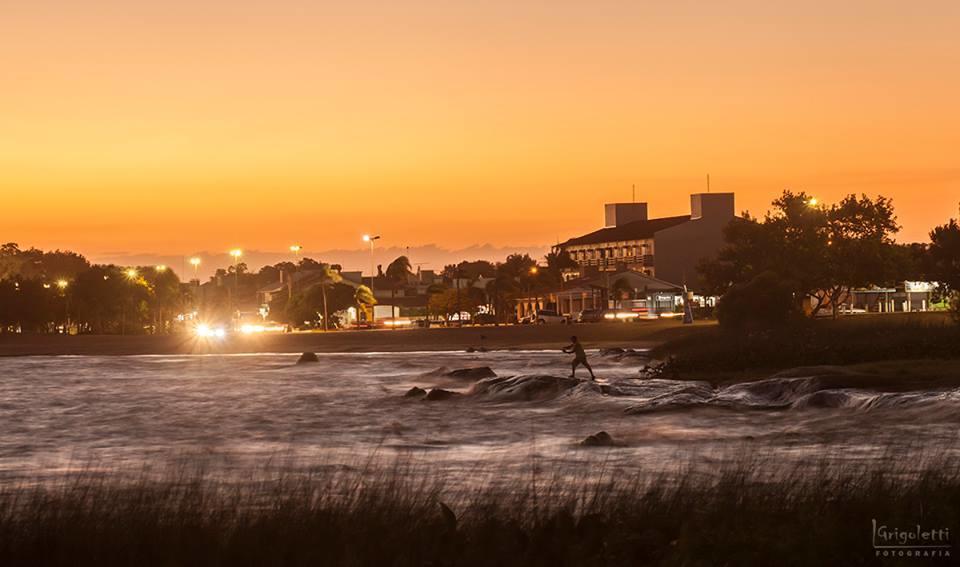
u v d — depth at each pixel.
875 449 32.28
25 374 96.50
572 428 45.66
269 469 31.69
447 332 155.12
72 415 59.50
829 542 15.07
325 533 16.05
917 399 46.44
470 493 23.77
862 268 149.75
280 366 103.00
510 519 17.22
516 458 34.91
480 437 43.41
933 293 135.25
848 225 154.00
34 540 15.92
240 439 45.94
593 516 16.66
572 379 60.78
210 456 38.19
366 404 61.16
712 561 14.82
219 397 69.44
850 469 24.36
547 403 57.12
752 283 110.81
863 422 42.69
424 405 59.12
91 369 104.12
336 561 14.82
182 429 51.31
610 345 123.94
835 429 40.56
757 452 31.83
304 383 80.12
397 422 50.75
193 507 18.19
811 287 149.75
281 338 160.00
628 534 16.02
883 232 153.25
